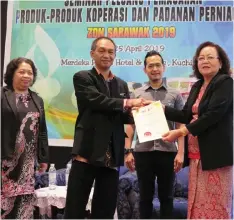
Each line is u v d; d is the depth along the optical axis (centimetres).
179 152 284
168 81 397
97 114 220
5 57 421
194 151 220
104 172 224
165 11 400
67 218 216
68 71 416
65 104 418
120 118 231
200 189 215
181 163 282
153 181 299
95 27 411
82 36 414
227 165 204
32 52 420
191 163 223
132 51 404
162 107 247
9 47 421
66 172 409
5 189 257
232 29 391
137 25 404
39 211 382
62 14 417
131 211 378
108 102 215
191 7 397
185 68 396
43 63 419
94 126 218
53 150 439
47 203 347
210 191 210
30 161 266
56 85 418
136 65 403
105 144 215
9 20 423
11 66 271
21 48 421
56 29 418
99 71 229
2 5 431
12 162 259
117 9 408
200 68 217
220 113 203
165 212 295
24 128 262
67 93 417
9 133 258
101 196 222
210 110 205
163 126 229
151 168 295
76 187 217
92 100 215
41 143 276
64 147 439
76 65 415
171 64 398
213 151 206
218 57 217
